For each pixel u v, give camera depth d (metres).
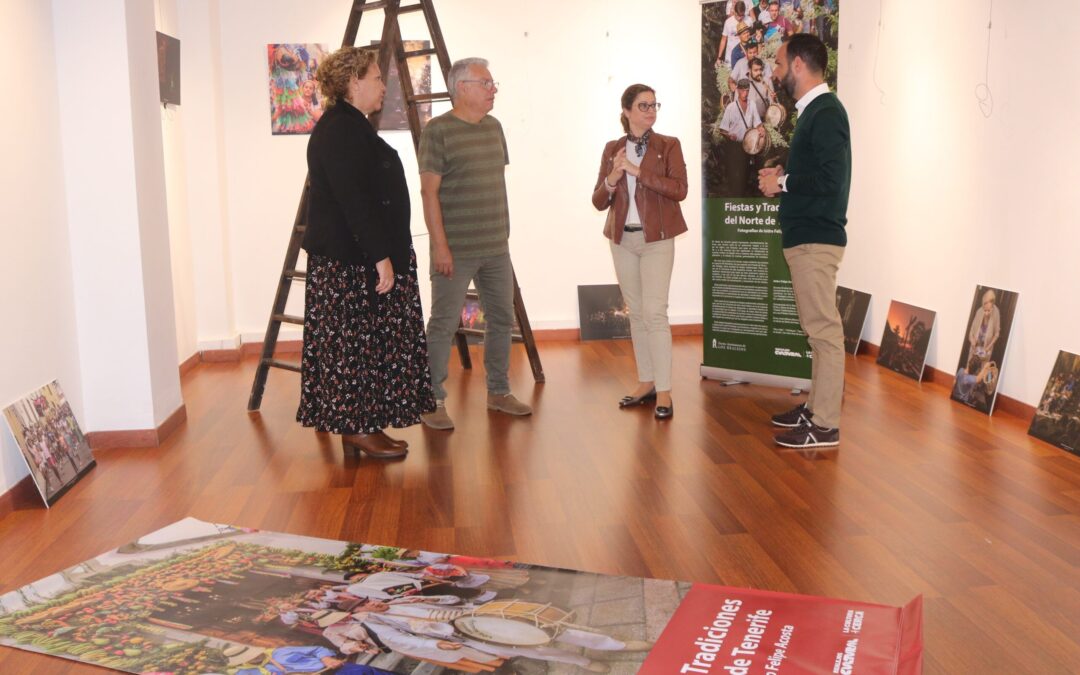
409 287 4.11
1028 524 3.35
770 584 2.91
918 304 5.82
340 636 2.63
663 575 2.99
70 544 3.34
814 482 3.84
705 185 5.54
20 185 3.86
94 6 4.26
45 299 4.08
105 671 2.48
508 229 4.88
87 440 4.49
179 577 3.04
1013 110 4.80
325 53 6.88
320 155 3.87
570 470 4.07
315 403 4.13
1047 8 4.50
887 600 2.78
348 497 3.80
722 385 5.62
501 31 6.98
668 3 7.04
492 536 3.36
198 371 6.45
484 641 2.58
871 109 6.33
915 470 3.97
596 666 2.43
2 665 2.51
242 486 3.96
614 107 7.11
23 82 3.92
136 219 4.39
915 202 5.82
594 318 7.24
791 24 5.01
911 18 5.77
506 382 5.12
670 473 4.00
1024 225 4.73
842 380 4.32
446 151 4.57
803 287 4.27
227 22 6.80
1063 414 4.29
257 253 7.02
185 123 6.57
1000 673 2.38
